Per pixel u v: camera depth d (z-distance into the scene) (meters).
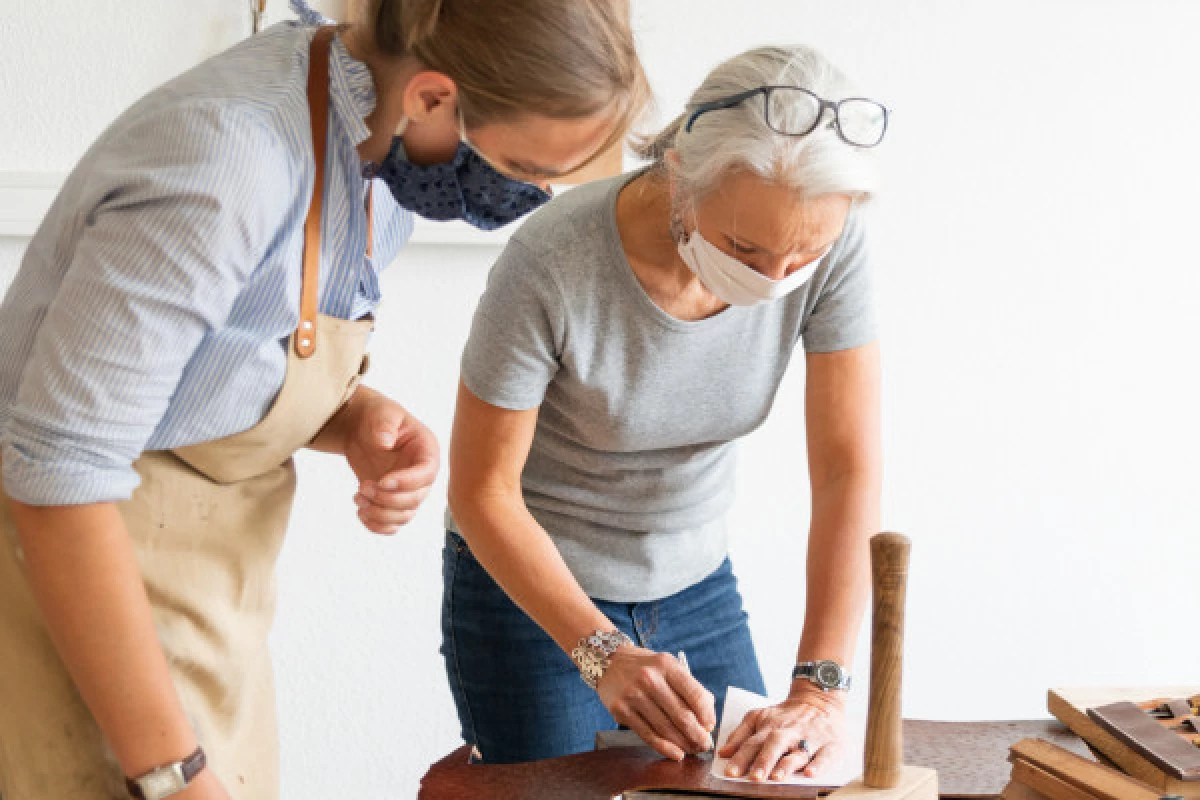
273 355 1.28
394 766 2.85
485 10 1.13
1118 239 2.93
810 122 1.35
